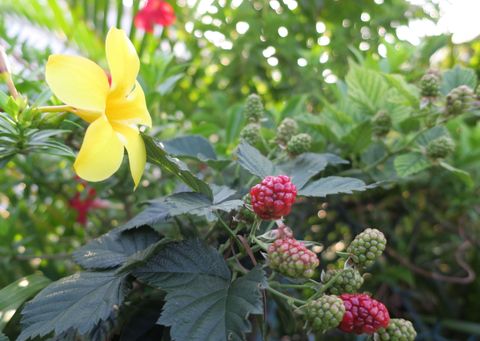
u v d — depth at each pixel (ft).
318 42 2.23
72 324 0.84
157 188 1.60
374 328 0.87
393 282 1.85
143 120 0.96
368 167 1.47
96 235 1.75
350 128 1.51
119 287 0.91
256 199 0.87
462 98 1.27
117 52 0.90
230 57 2.21
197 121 2.02
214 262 0.93
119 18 2.03
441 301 2.13
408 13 2.22
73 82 0.83
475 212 1.96
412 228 2.09
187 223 1.18
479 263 2.15
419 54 1.90
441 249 2.20
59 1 2.11
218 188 1.03
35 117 0.94
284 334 1.69
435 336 2.01
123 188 1.52
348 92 1.48
